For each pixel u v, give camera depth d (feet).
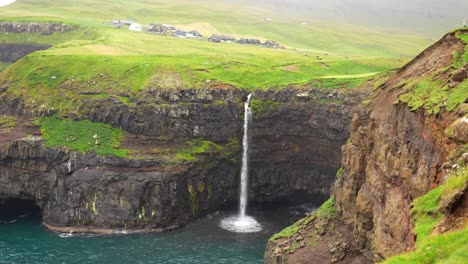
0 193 371.76
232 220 368.68
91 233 341.41
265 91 401.49
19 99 416.67
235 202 399.24
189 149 378.94
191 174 369.09
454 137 128.57
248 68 465.47
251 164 402.11
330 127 371.15
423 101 161.68
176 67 441.68
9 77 448.65
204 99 391.45
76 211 349.82
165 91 393.91
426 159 146.61
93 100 398.62
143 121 385.09
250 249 307.99
